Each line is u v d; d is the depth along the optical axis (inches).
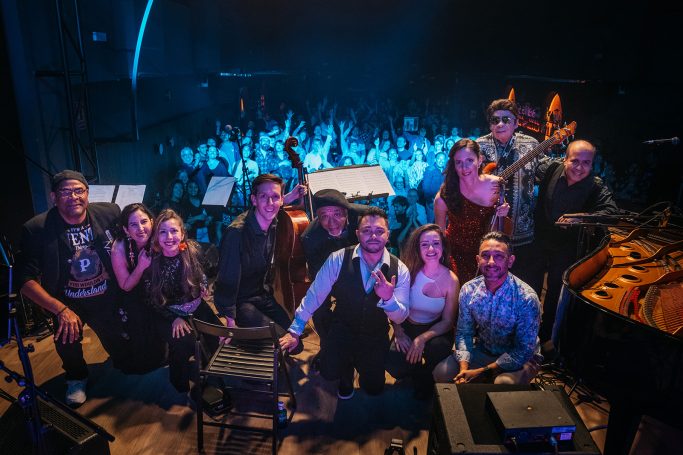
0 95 203.6
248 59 729.0
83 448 108.5
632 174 383.6
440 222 158.4
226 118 594.9
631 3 477.1
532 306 124.6
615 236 155.1
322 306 154.5
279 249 152.9
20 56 205.2
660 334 92.4
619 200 380.5
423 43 739.4
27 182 214.2
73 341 136.5
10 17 199.8
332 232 153.2
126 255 143.3
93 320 147.3
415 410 140.2
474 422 93.6
